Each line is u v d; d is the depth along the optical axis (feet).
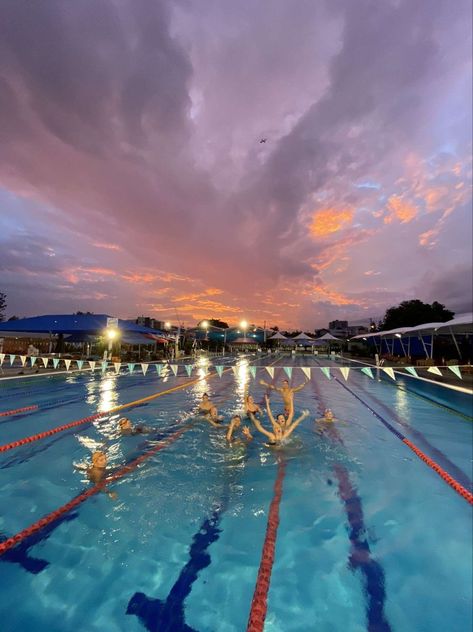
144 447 19.07
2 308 120.67
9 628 7.68
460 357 57.26
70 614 8.07
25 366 50.83
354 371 61.62
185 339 124.67
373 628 7.97
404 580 9.42
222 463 17.01
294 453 18.52
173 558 10.06
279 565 9.91
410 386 43.65
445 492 14.38
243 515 12.39
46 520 11.74
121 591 8.80
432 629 7.90
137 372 54.39
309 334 258.16
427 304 116.47
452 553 10.50
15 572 9.33
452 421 25.96
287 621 8.11
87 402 30.68
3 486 14.21
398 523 12.09
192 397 34.65
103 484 14.49
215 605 8.48
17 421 23.98
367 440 21.09
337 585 9.20
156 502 13.12
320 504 13.26
